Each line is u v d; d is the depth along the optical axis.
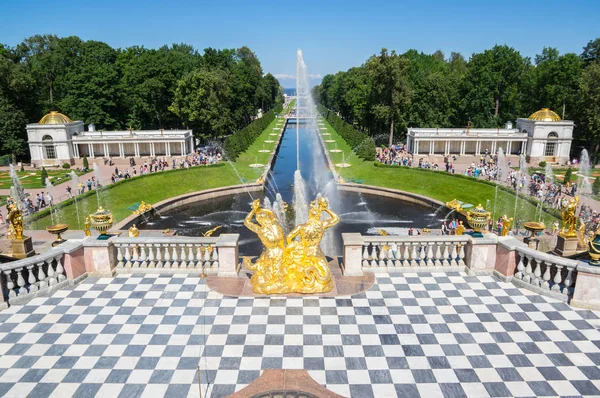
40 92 121.19
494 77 123.19
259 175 90.12
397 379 14.72
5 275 19.31
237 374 14.95
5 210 62.66
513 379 14.70
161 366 15.38
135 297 19.97
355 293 20.20
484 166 92.06
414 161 102.19
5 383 14.58
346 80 172.38
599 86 96.81
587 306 18.70
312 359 15.70
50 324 17.91
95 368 15.29
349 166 97.19
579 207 62.81
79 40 135.62
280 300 19.64
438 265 22.55
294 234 20.09
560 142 100.56
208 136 115.06
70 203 64.38
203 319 18.20
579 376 14.80
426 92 128.88
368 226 60.62
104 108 119.38
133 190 74.75
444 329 17.48
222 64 137.38
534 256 19.94
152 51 123.94
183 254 22.30
